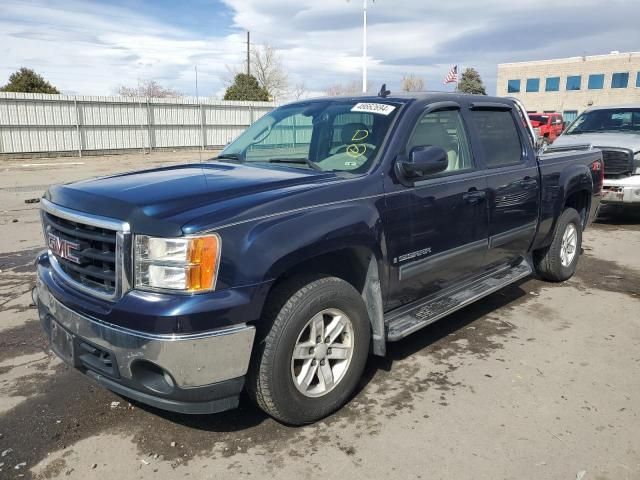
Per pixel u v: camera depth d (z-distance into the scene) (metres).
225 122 32.50
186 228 2.64
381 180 3.51
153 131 29.80
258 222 2.85
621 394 3.59
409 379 3.80
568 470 2.82
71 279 3.10
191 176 3.46
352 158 3.70
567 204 6.04
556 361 4.08
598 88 60.09
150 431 3.18
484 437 3.11
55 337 3.21
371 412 3.38
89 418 3.32
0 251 7.53
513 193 4.70
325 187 3.24
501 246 4.70
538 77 64.94
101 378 2.95
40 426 3.24
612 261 6.98
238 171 3.66
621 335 4.58
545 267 5.88
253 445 3.05
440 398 3.54
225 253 2.71
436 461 2.89
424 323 3.81
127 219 2.74
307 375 3.16
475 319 4.94
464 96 4.50
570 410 3.39
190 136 31.28
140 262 2.70
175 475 2.80
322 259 3.30
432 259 3.90
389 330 3.68
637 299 5.50
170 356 2.61
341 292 3.22
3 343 4.43
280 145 4.25
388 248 3.52
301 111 4.39
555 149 5.94
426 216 3.77
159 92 56.66
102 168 21.17
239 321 2.76
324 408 3.24
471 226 4.23
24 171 19.94
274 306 2.99
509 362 4.06
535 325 4.79
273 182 3.27
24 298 5.52
